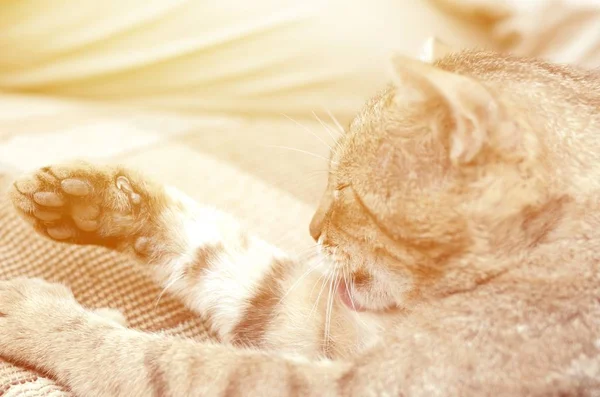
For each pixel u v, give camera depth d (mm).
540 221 359
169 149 573
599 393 344
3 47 651
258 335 411
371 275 396
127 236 409
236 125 655
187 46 672
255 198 522
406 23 737
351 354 384
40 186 388
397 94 366
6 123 579
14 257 427
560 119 365
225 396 354
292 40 694
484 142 347
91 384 366
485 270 367
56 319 382
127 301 418
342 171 389
